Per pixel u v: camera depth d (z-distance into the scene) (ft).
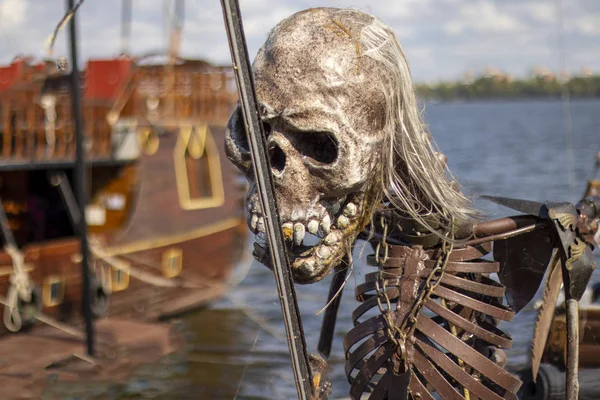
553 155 100.32
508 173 73.77
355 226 7.39
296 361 6.90
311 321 25.90
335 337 23.11
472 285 7.66
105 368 29.45
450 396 7.39
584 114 314.55
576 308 8.18
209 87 45.34
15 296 33.19
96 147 40.32
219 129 45.85
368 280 7.95
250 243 50.24
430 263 7.73
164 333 34.35
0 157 35.22
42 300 34.42
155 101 42.93
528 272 8.25
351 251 7.71
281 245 6.75
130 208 40.11
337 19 7.31
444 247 7.73
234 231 46.14
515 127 213.66
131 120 40.68
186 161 43.14
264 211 6.70
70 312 35.45
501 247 8.30
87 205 41.75
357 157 6.98
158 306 39.47
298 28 7.19
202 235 43.27
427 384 7.88
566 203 8.13
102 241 37.78
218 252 44.55
